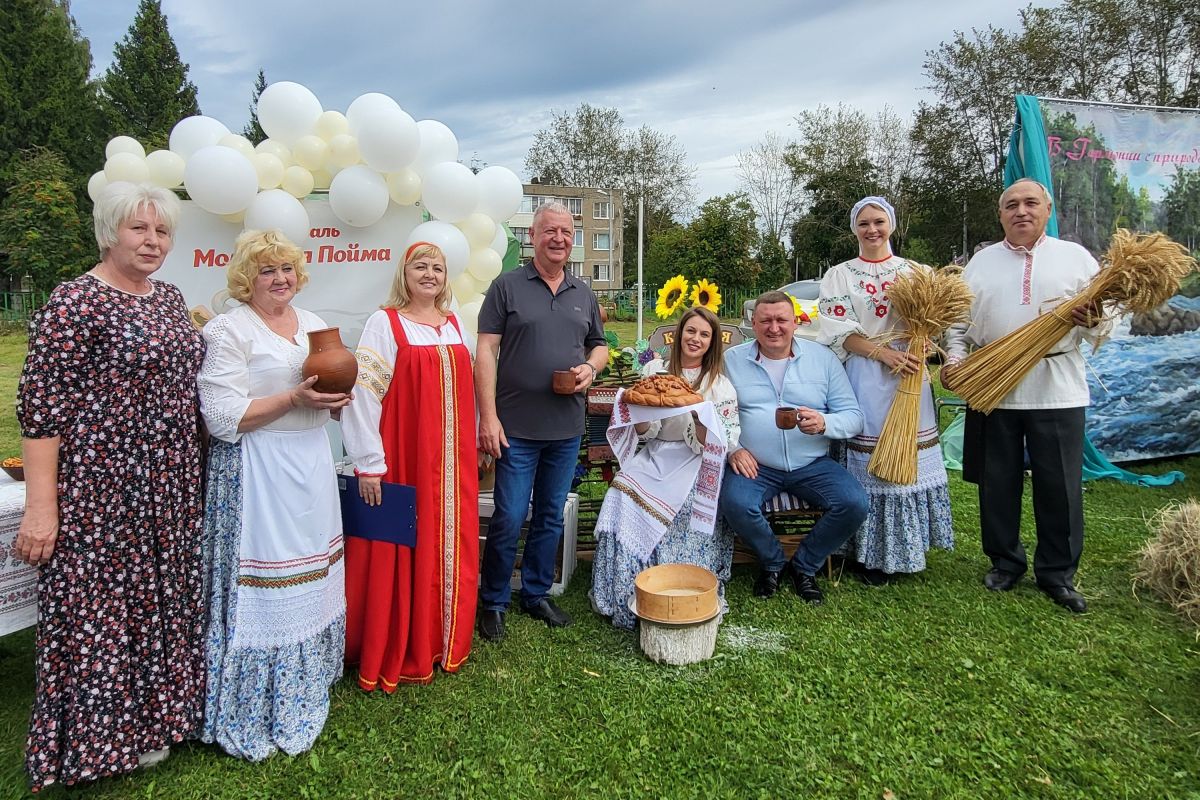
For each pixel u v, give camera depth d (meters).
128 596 1.98
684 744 2.30
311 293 3.74
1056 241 3.36
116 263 1.98
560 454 3.03
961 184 24.98
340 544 2.44
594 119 40.84
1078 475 3.30
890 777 2.15
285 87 3.47
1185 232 5.45
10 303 19.77
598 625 3.15
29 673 2.70
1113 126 5.29
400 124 3.29
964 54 24.14
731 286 23.64
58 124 28.17
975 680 2.68
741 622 3.17
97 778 2.00
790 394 3.45
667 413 3.09
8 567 2.20
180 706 2.09
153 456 1.99
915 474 3.38
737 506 3.28
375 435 2.48
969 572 3.74
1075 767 2.19
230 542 2.19
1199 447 5.79
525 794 2.08
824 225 30.75
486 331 2.92
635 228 41.66
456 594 2.70
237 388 2.13
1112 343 5.63
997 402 3.29
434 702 2.53
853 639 3.00
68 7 34.69
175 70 35.56
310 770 2.17
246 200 3.28
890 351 3.42
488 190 3.80
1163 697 2.56
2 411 7.82
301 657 2.27
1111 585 3.53
